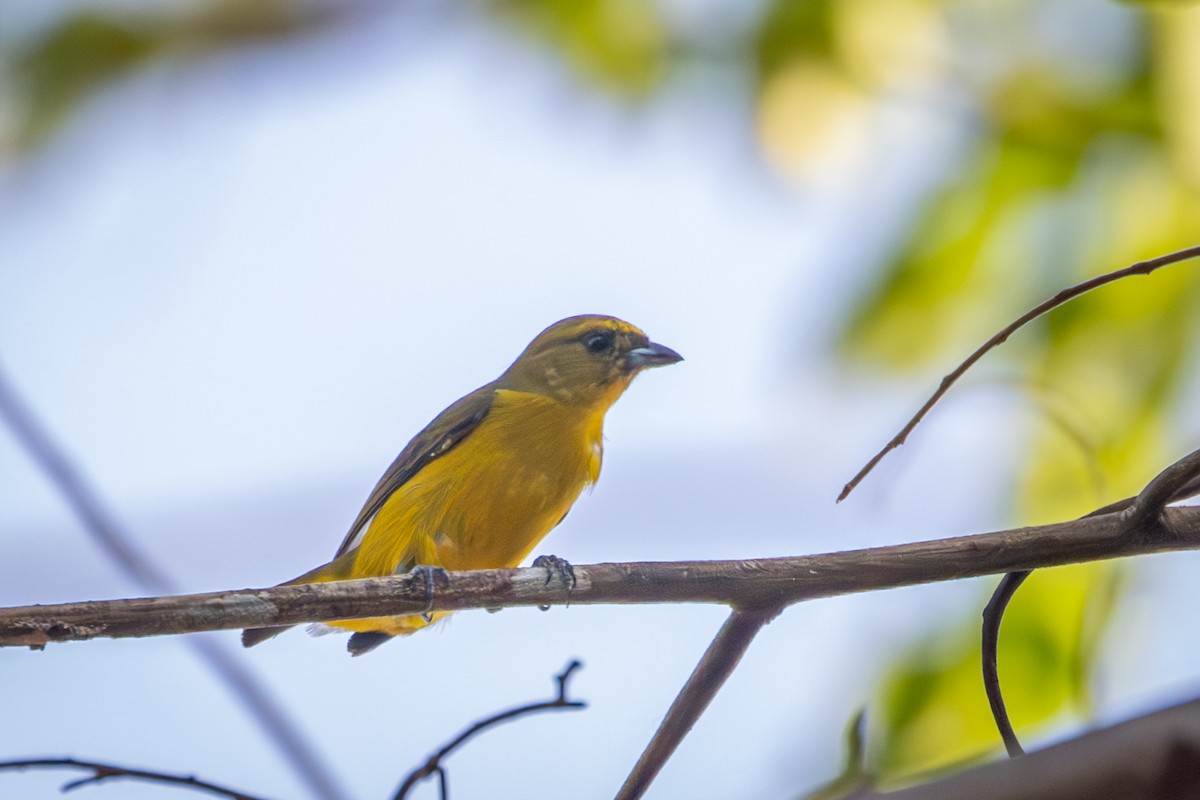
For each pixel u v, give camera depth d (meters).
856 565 7.80
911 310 11.45
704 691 7.82
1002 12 11.55
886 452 7.50
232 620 7.59
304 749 7.73
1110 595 9.77
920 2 11.61
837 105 11.67
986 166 11.39
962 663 10.20
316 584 7.95
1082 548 7.62
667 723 7.80
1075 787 3.89
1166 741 3.94
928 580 7.73
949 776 4.08
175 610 7.48
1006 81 11.45
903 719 10.20
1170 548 7.58
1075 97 11.26
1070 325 11.20
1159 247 11.12
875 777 6.21
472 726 7.05
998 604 7.76
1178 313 11.05
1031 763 4.00
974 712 10.17
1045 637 10.20
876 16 11.65
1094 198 11.23
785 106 11.73
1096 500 9.41
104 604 7.30
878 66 11.62
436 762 7.00
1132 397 11.10
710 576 7.89
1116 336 11.20
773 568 7.87
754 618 7.85
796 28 11.71
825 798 6.24
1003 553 7.67
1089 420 10.84
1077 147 11.23
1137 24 11.19
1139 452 10.98
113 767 6.83
